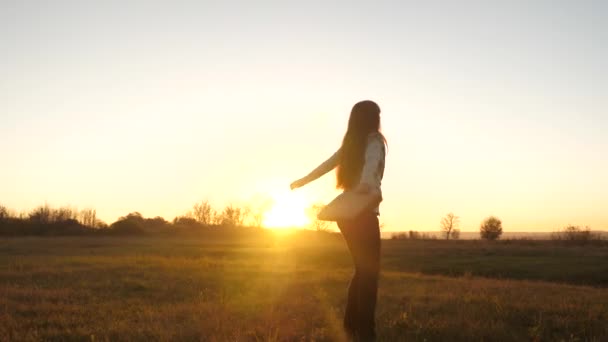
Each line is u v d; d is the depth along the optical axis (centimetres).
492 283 1257
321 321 584
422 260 3603
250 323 568
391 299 809
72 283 1015
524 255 4162
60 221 8488
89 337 496
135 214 9356
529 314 669
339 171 445
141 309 681
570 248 5494
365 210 421
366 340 453
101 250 3512
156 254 3197
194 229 9019
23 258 2036
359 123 438
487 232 9531
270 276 1288
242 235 8912
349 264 2991
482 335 518
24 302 743
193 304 735
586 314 673
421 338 503
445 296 841
